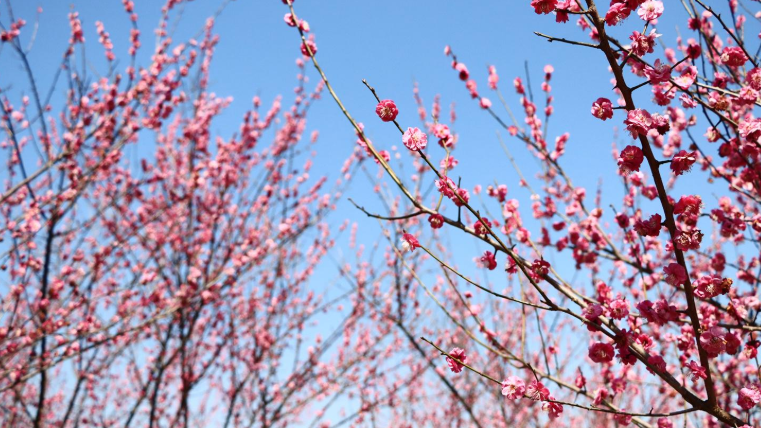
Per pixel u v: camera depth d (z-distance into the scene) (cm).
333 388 812
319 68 271
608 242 470
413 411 1054
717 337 249
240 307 870
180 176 803
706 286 265
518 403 819
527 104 529
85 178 605
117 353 685
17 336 544
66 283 605
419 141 265
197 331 794
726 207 421
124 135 643
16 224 567
